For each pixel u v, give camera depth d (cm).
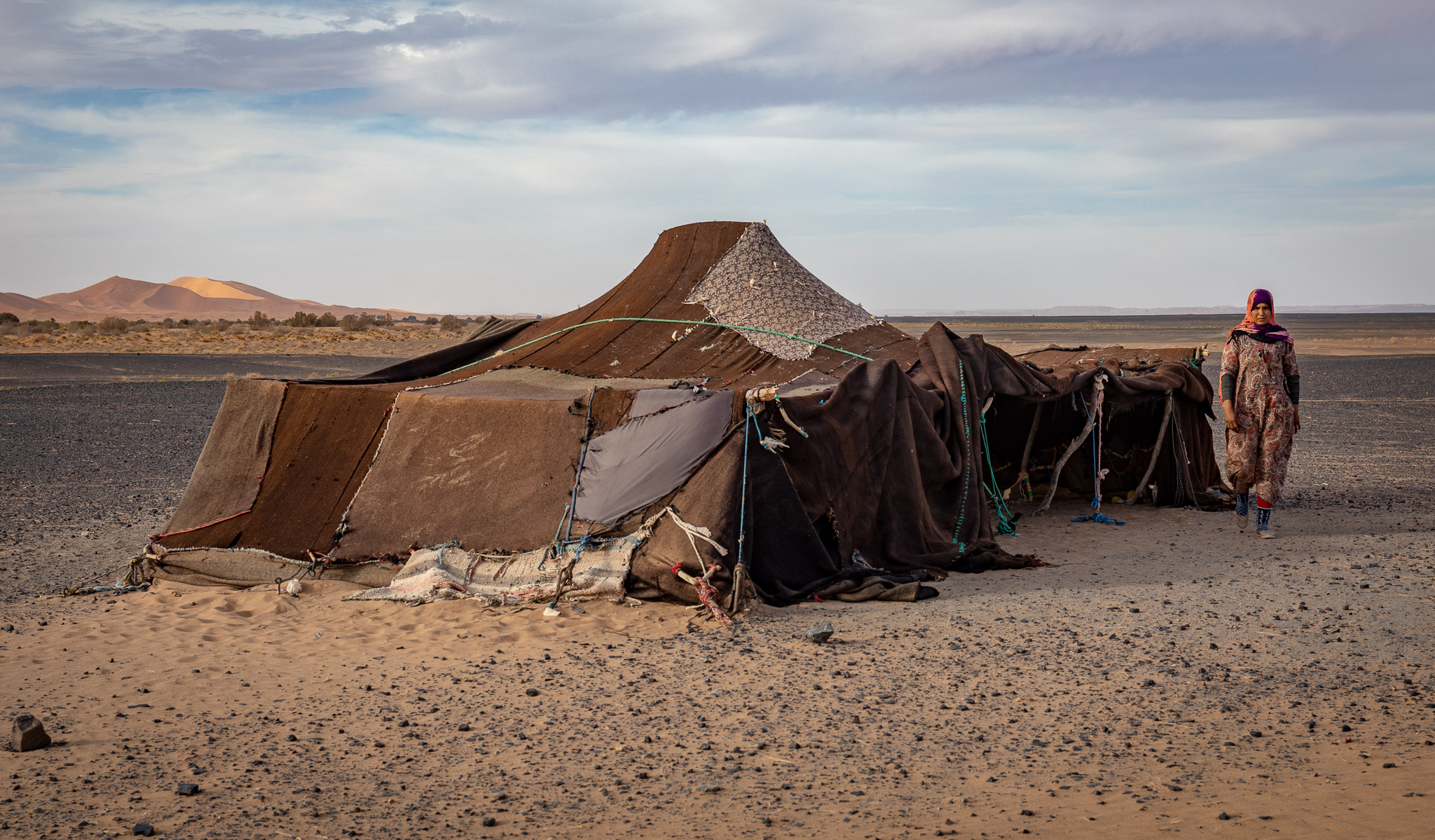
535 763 450
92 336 6200
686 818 381
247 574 858
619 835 366
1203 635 635
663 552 743
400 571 822
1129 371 1242
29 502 1248
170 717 521
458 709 528
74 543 1016
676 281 1212
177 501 1269
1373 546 907
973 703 518
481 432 880
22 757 464
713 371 1059
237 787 425
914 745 460
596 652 631
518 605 757
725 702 529
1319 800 362
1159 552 936
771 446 775
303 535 876
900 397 909
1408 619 652
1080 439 1152
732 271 1196
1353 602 704
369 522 868
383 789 422
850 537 841
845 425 849
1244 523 1019
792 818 376
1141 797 381
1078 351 1447
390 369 1187
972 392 1003
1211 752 434
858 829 361
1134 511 1191
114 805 406
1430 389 2997
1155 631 648
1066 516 1166
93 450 1728
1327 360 4453
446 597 776
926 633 660
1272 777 397
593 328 1173
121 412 2339
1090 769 419
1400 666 554
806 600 767
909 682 556
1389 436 1922
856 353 1098
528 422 866
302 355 4488
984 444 1067
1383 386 3108
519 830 374
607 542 772
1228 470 1011
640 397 845
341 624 719
